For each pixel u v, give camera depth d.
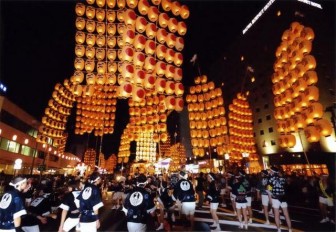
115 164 57.38
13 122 34.44
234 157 22.73
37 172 41.25
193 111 20.28
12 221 4.66
